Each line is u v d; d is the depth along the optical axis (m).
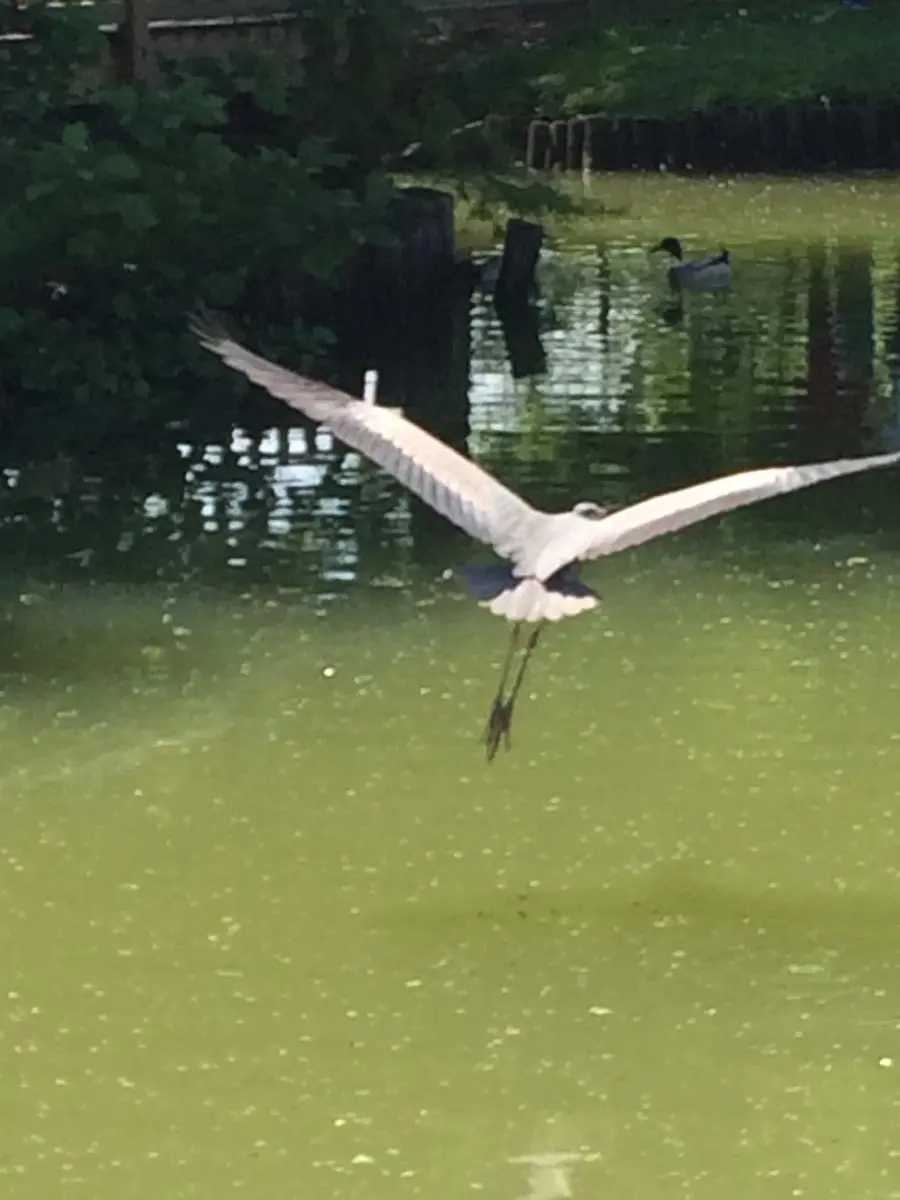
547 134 28.97
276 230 16.75
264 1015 7.81
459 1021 7.77
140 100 16.58
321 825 9.20
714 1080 7.40
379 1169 6.91
